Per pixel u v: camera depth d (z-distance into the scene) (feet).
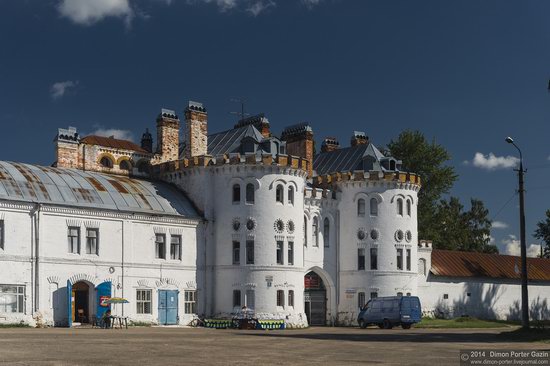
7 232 185.06
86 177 214.48
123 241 205.87
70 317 191.83
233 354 104.63
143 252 209.97
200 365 88.22
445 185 349.82
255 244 222.69
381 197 253.85
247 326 207.41
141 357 97.60
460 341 140.15
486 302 303.27
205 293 222.89
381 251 251.80
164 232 215.31
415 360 96.84
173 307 214.48
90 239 200.54
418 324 241.76
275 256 224.12
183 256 218.59
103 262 200.95
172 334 160.15
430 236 341.82
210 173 229.04
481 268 304.91
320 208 252.62
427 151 346.13
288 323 223.10
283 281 224.53
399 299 220.64
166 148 255.09
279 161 227.40
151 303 209.97
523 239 172.86
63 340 128.57
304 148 270.46
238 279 221.25
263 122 273.75
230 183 225.97
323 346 123.13
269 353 107.24
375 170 256.93
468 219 415.03
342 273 254.27
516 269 318.24
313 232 250.78
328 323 252.62
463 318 270.46
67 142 242.58
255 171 225.76
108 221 203.62
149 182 231.50
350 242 254.06
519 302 315.99
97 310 197.98
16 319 184.03
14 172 197.57
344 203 257.14
